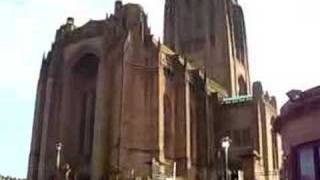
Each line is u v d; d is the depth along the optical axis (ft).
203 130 261.24
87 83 253.85
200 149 258.16
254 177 240.94
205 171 250.98
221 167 242.78
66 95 245.86
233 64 356.38
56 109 243.81
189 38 367.25
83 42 248.11
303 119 60.39
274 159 277.23
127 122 219.82
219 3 368.48
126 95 223.71
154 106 227.40
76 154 240.12
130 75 228.43
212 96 282.36
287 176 61.98
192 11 373.81
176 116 242.99
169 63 248.11
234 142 272.92
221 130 277.64
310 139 59.06
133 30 236.84
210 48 357.00
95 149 217.15
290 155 60.70
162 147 223.10
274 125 69.87
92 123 245.04
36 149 243.40
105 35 237.04
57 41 255.50
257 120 271.49
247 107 277.44
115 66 229.25
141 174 213.87
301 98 61.93
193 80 266.36
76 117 247.09
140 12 242.17
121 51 228.84
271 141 278.05
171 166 229.04
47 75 253.65
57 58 252.01
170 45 373.81
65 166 219.41
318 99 59.26
